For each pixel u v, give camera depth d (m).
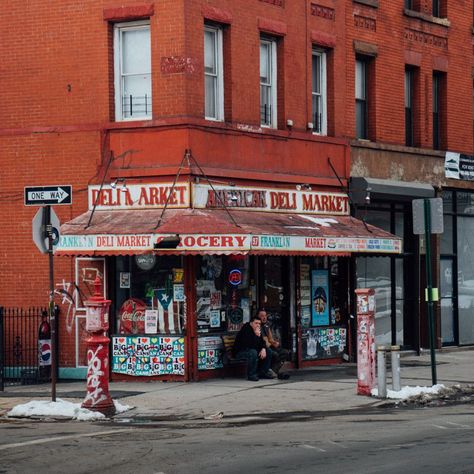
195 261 21.78
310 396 18.95
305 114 25.17
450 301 30.12
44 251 17.55
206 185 21.83
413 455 11.87
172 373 21.61
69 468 11.59
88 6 22.39
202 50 22.12
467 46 31.12
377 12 27.61
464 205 30.67
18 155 22.91
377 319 27.69
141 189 21.83
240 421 16.25
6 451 12.81
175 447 12.92
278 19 24.36
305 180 24.61
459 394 19.25
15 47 22.95
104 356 17.06
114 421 16.44
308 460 11.68
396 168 27.89
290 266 24.61
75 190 22.38
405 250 28.52
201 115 21.98
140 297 22.02
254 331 21.89
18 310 22.89
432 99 29.86
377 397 18.53
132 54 22.33
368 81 27.58
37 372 22.23
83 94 22.44
